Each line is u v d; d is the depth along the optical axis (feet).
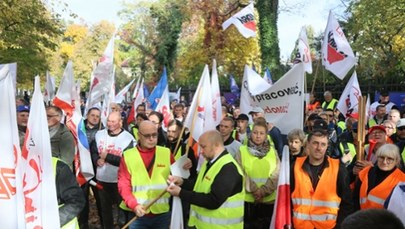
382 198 13.98
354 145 23.11
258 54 91.30
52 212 10.38
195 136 18.70
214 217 13.61
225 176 13.41
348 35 85.40
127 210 17.04
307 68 32.22
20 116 17.88
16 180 8.70
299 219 14.25
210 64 93.86
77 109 20.67
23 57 62.28
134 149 16.29
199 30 105.40
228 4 91.81
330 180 14.11
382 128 17.29
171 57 121.29
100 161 21.04
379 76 61.05
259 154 17.79
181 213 15.25
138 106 36.32
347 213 14.01
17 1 59.67
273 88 22.62
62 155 18.78
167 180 15.31
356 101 31.65
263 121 18.21
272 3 77.30
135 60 157.79
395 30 65.67
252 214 18.08
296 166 14.65
